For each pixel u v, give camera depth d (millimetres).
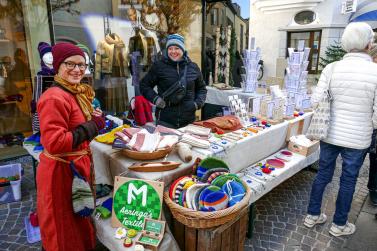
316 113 2131
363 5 6316
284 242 2250
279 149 2965
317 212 2414
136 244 1481
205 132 2229
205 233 1505
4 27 3615
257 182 2221
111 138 2107
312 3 6613
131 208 1628
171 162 1746
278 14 7211
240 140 2234
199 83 2793
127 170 1732
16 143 3941
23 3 3549
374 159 2715
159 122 2727
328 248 2188
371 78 1884
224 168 1755
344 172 2172
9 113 3912
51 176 1435
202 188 1548
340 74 1996
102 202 1848
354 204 2811
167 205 1654
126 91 4320
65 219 1498
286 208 2740
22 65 3836
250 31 7812
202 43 5074
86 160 1562
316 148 2939
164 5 4445
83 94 1536
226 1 5012
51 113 1324
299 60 3242
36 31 3631
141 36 4309
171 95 2580
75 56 1399
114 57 4098
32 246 2158
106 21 3971
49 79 2248
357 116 1997
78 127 1422
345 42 1974
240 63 5441
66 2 3611
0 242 2201
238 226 1708
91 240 1685
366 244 2230
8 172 2879
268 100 2939
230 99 2721
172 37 2498
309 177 3408
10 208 2654
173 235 1757
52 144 1318
